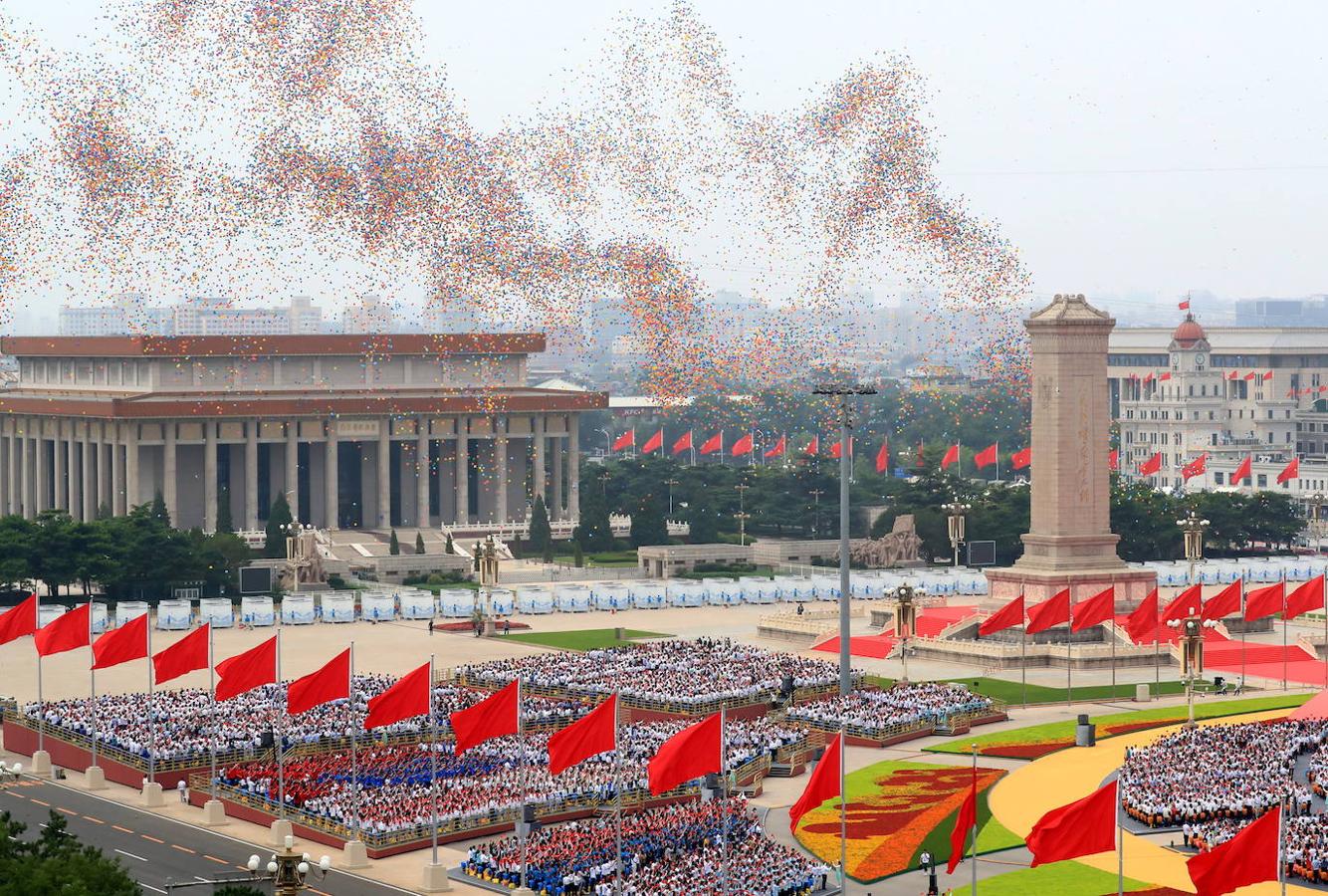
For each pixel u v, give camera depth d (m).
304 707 166.50
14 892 118.12
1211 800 168.12
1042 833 122.94
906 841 163.75
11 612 192.25
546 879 149.00
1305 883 148.00
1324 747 194.50
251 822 174.00
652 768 133.25
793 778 194.62
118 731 196.12
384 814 166.38
